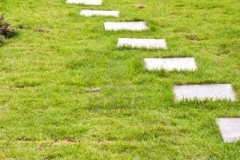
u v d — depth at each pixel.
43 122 5.61
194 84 6.45
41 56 7.45
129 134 5.33
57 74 6.82
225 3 10.34
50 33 8.47
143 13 9.63
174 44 7.87
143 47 7.68
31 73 6.86
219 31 8.55
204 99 6.00
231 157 4.91
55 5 10.16
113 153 5.02
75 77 6.71
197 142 5.16
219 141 5.18
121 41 8.03
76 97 6.17
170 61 7.18
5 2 10.22
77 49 7.68
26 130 5.45
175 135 5.32
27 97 6.19
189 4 10.31
